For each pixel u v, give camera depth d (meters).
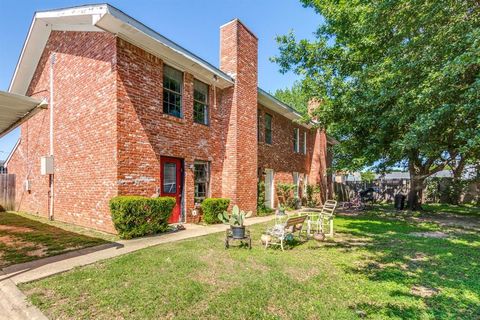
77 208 7.73
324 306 3.05
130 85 6.79
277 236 5.65
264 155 12.35
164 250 5.06
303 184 16.58
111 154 6.53
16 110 6.48
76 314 2.74
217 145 9.80
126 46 6.73
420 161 12.64
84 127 7.50
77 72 7.88
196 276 3.82
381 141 8.96
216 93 9.86
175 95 8.28
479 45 4.50
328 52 11.13
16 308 2.93
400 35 6.38
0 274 3.78
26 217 9.51
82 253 4.85
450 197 17.08
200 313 2.81
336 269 4.36
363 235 7.21
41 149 9.96
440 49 5.43
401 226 8.70
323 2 11.02
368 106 7.75
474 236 7.20
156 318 2.70
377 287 3.64
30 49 9.85
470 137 5.24
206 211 8.58
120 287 3.39
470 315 2.94
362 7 7.68
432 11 5.33
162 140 7.62
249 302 3.07
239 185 9.76
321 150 18.19
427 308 3.07
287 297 3.25
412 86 6.13
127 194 6.59
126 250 5.05
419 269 4.42
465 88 5.13
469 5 5.08
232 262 4.52
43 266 4.13
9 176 12.30
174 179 8.20
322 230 7.12
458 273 4.27
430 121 5.39
